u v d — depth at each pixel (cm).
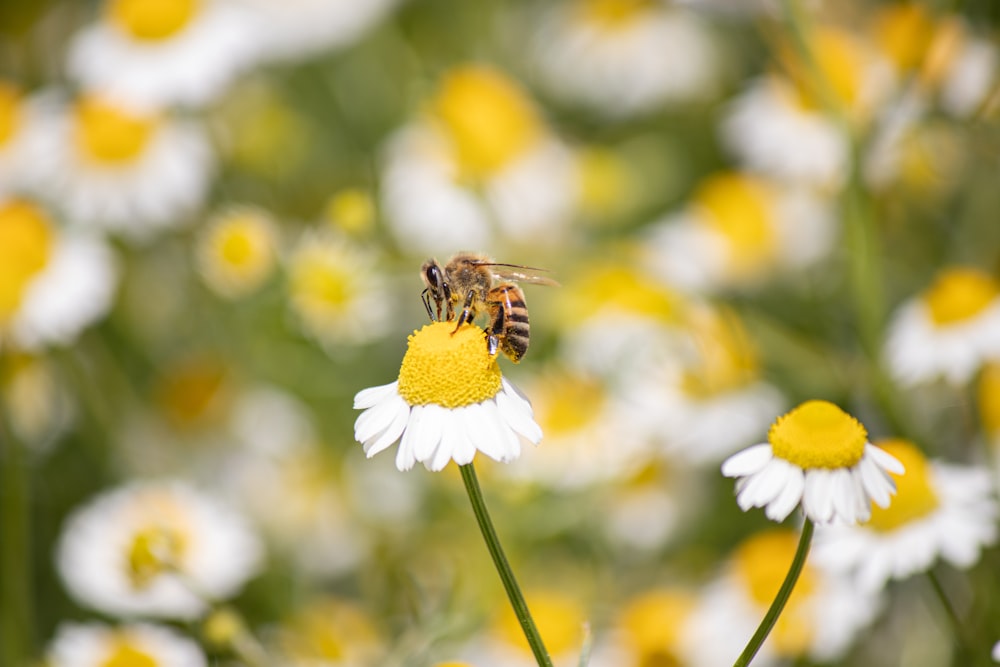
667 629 40
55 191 48
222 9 49
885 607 41
